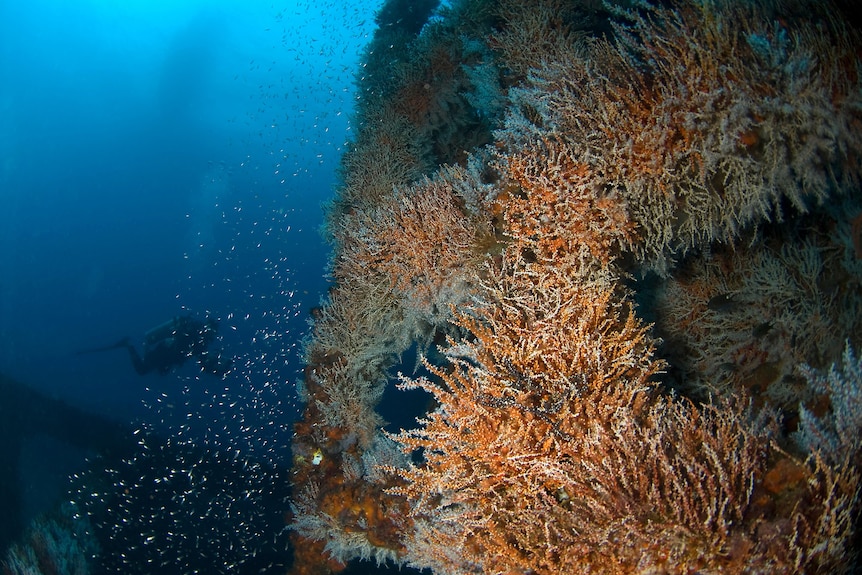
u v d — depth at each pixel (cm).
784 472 239
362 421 645
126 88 4700
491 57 612
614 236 345
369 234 517
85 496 1202
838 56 276
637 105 320
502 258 394
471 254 427
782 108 283
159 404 2072
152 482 1167
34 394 1472
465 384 329
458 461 307
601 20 557
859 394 245
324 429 649
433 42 756
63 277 4822
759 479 242
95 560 1072
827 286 356
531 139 367
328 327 666
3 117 4684
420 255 458
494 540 278
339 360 653
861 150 278
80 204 4866
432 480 322
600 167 336
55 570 1107
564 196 346
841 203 334
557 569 253
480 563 284
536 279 361
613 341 321
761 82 288
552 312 334
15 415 1439
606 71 354
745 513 233
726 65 295
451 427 316
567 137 348
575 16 557
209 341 1770
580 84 363
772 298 381
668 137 310
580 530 254
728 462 247
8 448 1396
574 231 348
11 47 4534
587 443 278
